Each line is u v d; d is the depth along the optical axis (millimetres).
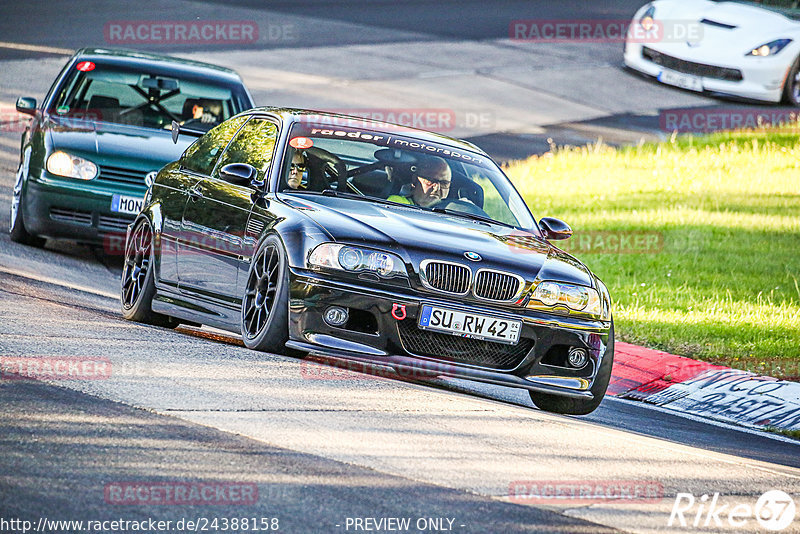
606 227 54062
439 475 18562
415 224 26859
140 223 32531
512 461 20078
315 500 16531
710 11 79750
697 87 78062
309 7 105812
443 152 30797
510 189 30938
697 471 21812
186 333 31078
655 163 67062
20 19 92875
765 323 40188
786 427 31438
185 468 17234
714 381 34500
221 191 29562
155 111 43250
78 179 39812
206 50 85750
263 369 24406
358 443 19672
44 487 15828
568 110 79250
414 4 112438
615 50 97125
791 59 77125
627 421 28391
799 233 53688
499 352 26062
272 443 18984
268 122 30797
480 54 92250
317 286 25141
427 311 25219
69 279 36688
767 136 73000
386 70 84688
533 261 26828
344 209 27078
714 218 56250
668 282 45656
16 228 41406
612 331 27547
